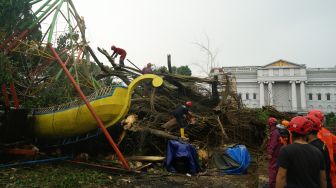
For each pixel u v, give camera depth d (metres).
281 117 14.21
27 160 8.85
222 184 7.01
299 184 3.00
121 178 7.34
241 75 64.44
